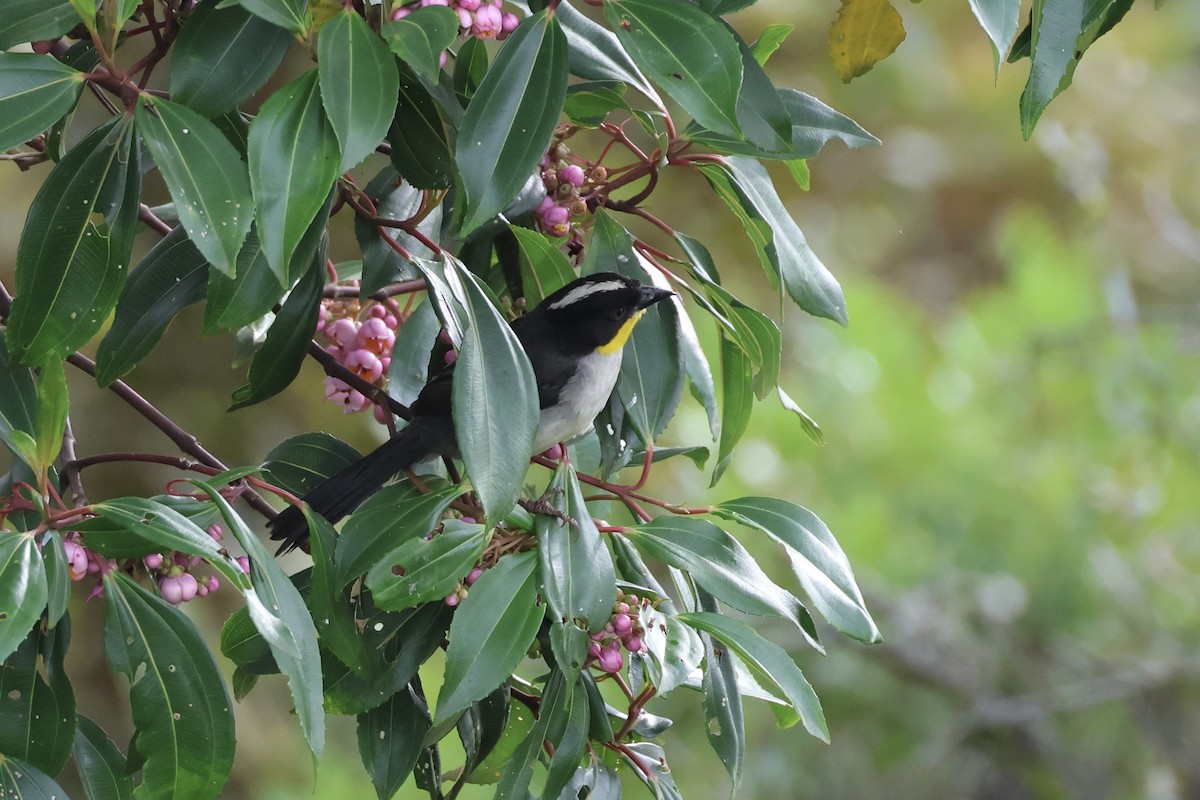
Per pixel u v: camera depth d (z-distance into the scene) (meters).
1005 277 20.83
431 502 5.59
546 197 6.41
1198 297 18.41
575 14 5.86
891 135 22.09
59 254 5.13
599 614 5.30
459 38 6.05
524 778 5.45
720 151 6.25
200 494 5.61
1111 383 14.34
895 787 14.50
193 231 4.53
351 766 14.82
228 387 15.98
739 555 5.74
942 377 15.01
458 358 5.16
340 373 6.56
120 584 5.11
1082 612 14.58
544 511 5.46
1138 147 21.58
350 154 4.52
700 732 13.90
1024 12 14.80
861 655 14.62
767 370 6.48
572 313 6.64
